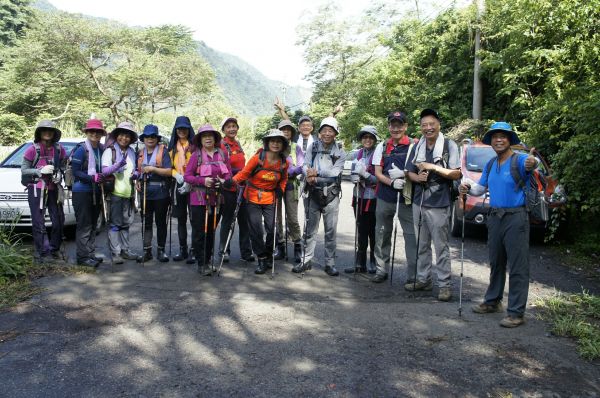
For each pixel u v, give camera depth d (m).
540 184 4.57
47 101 34.06
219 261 6.72
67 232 8.29
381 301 5.10
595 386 3.36
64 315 4.60
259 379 3.42
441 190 5.08
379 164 5.69
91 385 3.33
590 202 7.24
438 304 5.02
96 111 32.25
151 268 6.32
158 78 35.41
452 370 3.57
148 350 3.88
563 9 9.16
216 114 40.38
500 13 13.46
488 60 13.17
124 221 6.66
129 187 6.50
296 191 6.67
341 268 6.57
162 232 6.67
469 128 14.14
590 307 4.80
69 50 33.78
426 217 5.14
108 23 35.25
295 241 6.78
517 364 3.67
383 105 20.17
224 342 4.03
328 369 3.58
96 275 5.91
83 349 3.89
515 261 4.36
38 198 6.08
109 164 6.23
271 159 5.89
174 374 3.49
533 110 10.34
